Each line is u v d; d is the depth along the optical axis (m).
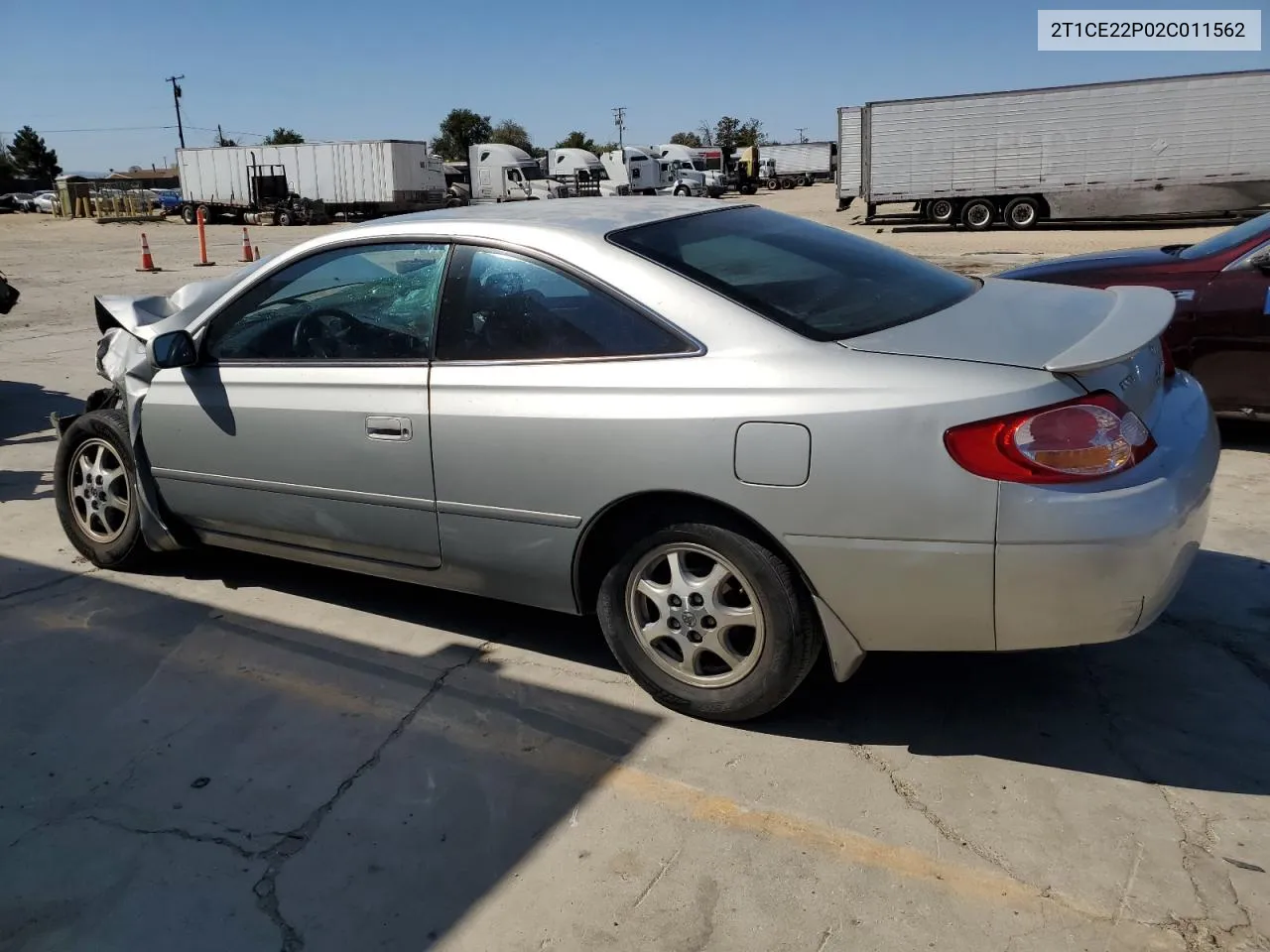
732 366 2.78
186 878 2.51
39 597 4.19
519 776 2.88
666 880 2.45
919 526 2.58
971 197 27.81
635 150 47.41
